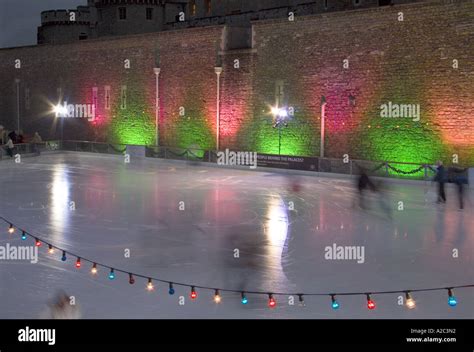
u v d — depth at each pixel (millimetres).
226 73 34406
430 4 26281
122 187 24922
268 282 11539
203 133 35875
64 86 44531
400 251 13969
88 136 43094
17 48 47938
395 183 26172
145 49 38875
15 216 18297
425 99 26719
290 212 19188
